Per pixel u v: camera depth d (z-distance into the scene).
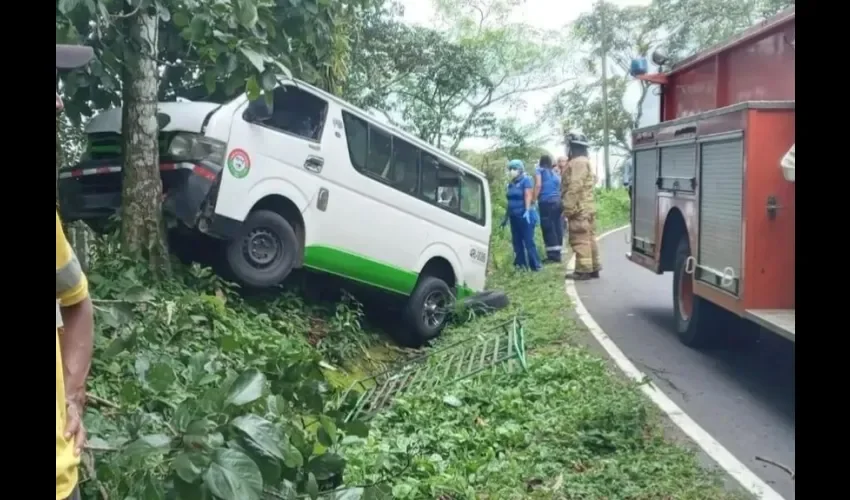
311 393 4.33
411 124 19.81
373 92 18.11
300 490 3.52
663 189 8.82
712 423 6.13
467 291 10.84
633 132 10.14
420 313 10.06
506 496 4.76
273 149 8.14
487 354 7.87
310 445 3.71
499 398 6.48
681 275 8.65
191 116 7.77
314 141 8.58
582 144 13.74
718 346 8.38
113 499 2.99
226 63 6.54
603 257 17.03
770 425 6.09
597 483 4.88
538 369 7.24
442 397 6.54
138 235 7.52
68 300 2.48
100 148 8.30
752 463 5.29
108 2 6.57
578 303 11.39
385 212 9.42
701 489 4.79
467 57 19.45
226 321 6.95
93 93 8.22
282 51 8.02
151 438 2.88
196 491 2.78
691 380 7.32
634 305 11.22
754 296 6.35
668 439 5.74
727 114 6.74
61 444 2.31
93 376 4.61
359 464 5.07
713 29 21.22
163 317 6.05
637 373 7.53
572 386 6.80
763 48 7.17
